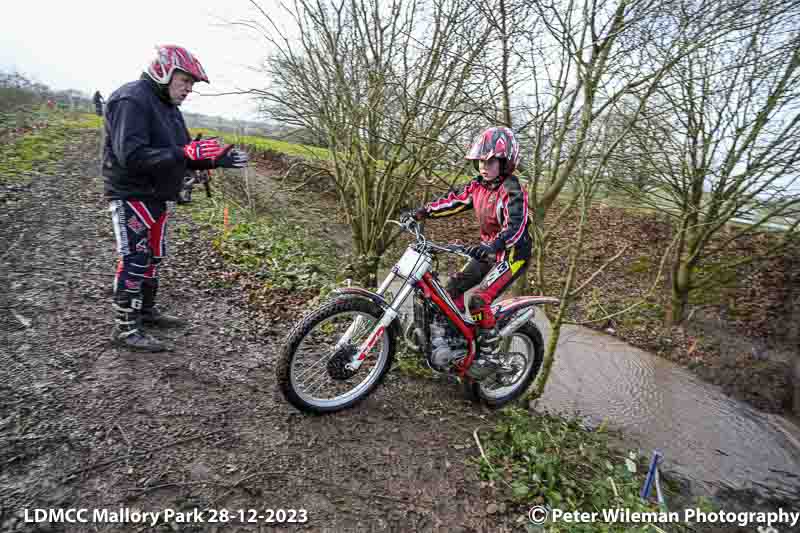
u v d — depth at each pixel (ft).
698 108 19.52
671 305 22.63
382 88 18.08
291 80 19.77
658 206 23.13
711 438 14.17
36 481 7.07
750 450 13.85
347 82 18.95
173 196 10.75
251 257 18.78
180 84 10.05
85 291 13.67
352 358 9.76
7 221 18.72
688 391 17.07
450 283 10.93
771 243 25.96
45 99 64.54
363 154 20.04
